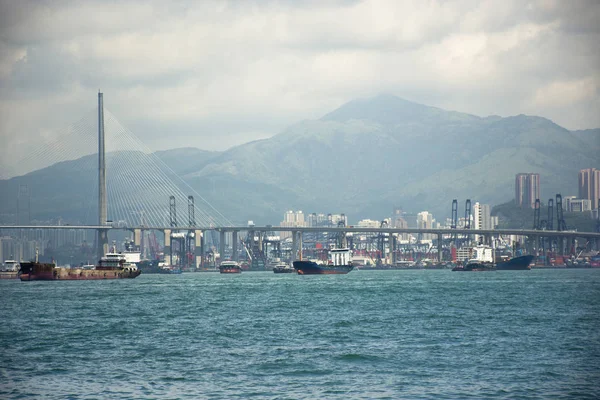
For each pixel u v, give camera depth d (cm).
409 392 15000
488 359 18362
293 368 17350
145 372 17025
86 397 14725
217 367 17525
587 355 18912
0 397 14762
